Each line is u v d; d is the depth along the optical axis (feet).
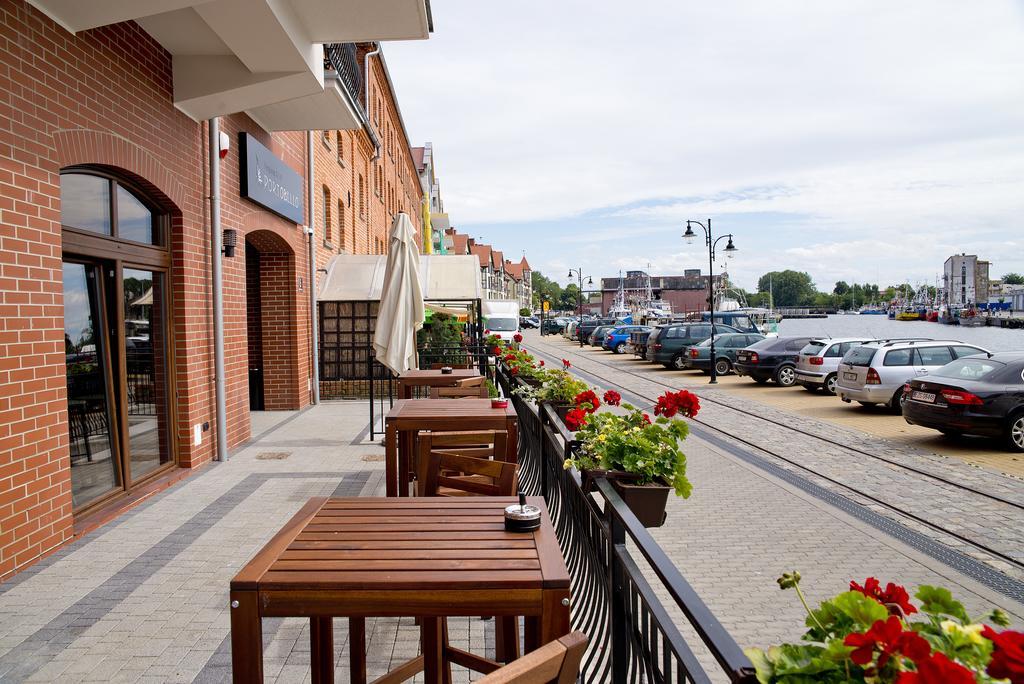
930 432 41.09
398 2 24.18
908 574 18.42
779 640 14.80
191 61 26.37
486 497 10.82
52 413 18.28
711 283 74.43
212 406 29.68
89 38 20.27
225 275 31.53
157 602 15.20
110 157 21.42
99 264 22.20
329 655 9.25
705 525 22.86
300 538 8.87
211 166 29.48
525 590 7.50
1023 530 22.17
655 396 58.90
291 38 24.23
